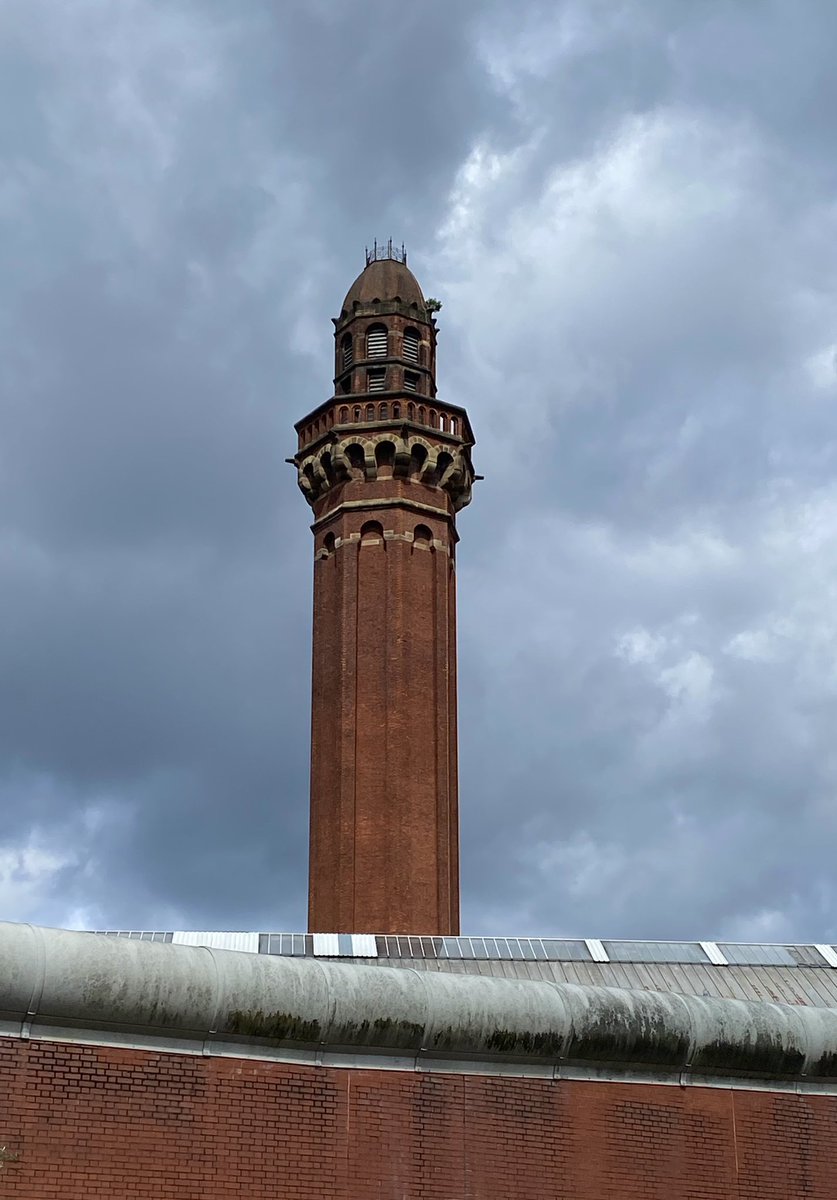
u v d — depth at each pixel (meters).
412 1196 27.78
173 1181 26.00
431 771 67.31
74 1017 25.94
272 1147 26.98
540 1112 29.56
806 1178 31.56
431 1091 28.67
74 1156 25.36
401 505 70.94
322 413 73.62
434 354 77.38
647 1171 30.08
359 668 68.69
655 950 46.28
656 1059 30.78
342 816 66.00
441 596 70.81
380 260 77.88
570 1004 29.94
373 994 28.30
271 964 27.80
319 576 71.94
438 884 65.62
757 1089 31.88
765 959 45.25
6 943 25.36
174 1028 26.75
